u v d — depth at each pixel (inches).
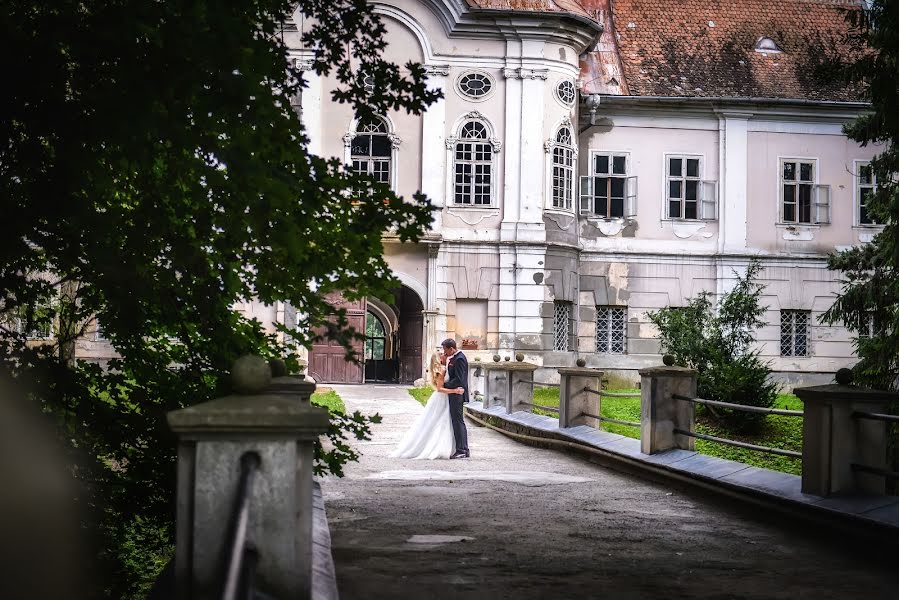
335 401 950.4
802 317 1393.9
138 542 327.9
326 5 260.4
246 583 122.2
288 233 213.6
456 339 1238.3
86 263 249.1
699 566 295.3
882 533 307.0
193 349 280.1
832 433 353.4
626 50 1427.2
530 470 533.6
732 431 848.3
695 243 1376.7
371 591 257.3
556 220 1261.1
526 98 1243.8
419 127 1240.8
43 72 209.8
